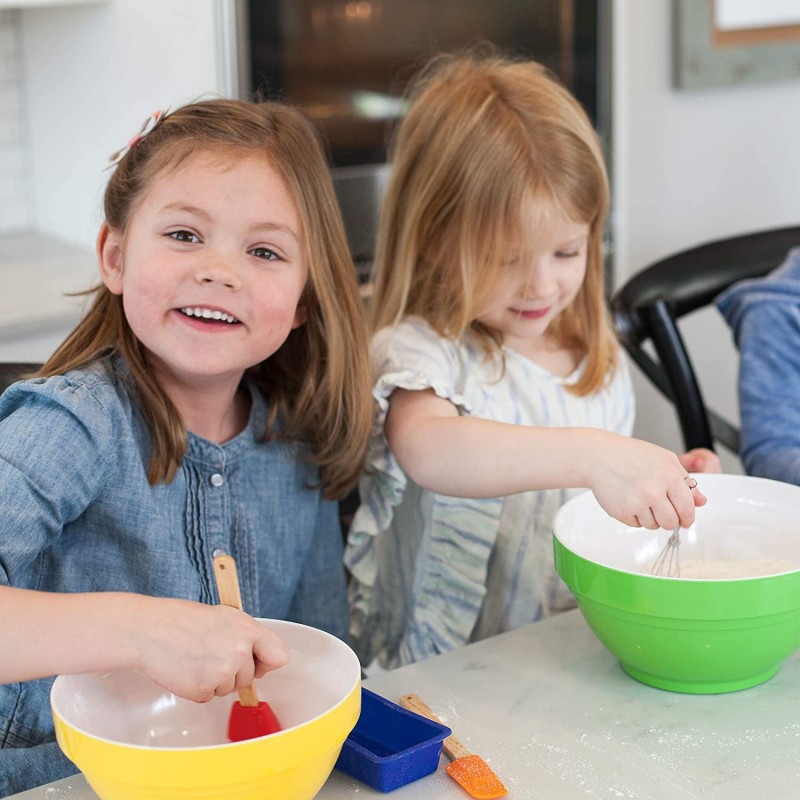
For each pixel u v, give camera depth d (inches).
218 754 26.8
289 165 42.6
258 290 41.0
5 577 35.6
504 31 90.4
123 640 29.9
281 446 48.0
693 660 36.2
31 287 79.0
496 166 50.4
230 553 45.8
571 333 57.5
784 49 104.3
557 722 35.3
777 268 69.2
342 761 32.6
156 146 42.1
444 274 53.1
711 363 109.7
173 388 44.4
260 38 80.4
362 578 52.7
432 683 37.9
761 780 32.0
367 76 85.5
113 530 42.0
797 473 54.7
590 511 43.8
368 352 47.8
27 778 39.8
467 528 52.8
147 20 80.1
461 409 50.8
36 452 38.0
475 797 31.1
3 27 90.0
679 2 97.9
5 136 93.0
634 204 101.4
